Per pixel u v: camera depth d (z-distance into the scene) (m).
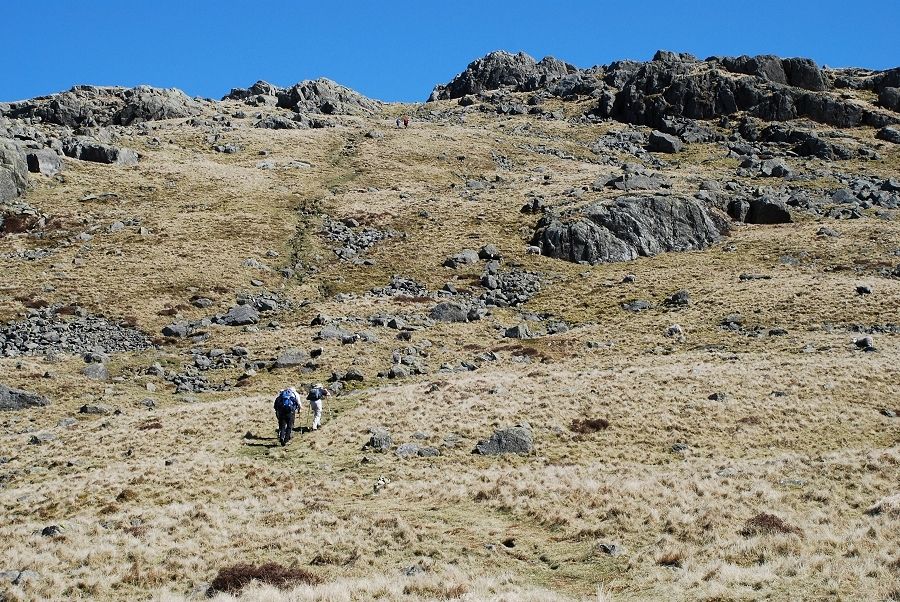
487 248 78.25
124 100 168.12
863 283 62.50
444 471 28.11
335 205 94.88
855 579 16.33
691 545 19.66
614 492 24.34
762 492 23.59
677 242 80.94
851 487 24.41
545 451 30.81
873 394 36.91
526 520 22.80
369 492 25.83
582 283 70.56
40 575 18.11
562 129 154.62
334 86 196.00
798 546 18.80
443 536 21.31
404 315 61.47
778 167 112.81
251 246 79.00
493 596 16.70
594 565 19.09
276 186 103.38
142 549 20.00
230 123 148.25
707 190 94.12
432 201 97.25
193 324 58.25
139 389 44.47
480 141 137.88
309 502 24.47
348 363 49.09
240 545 20.64
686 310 59.97
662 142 136.75
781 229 84.88
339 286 70.88
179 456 30.05
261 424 35.50
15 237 76.56
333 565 19.25
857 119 145.50
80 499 25.11
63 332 54.12
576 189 98.69
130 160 107.62
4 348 50.31
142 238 78.25
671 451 30.78
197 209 89.88
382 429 33.53
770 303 59.09
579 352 51.91
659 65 165.62
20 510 24.20
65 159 101.75
